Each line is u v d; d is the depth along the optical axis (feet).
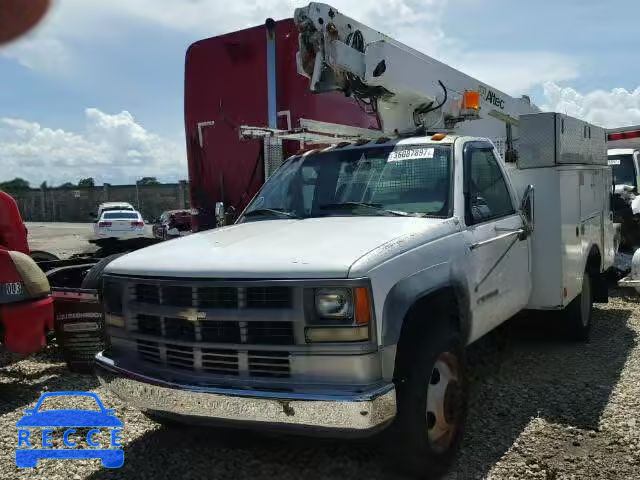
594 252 23.34
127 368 12.42
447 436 12.68
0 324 16.90
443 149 15.55
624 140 49.75
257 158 27.04
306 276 10.75
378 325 10.80
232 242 12.96
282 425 10.68
